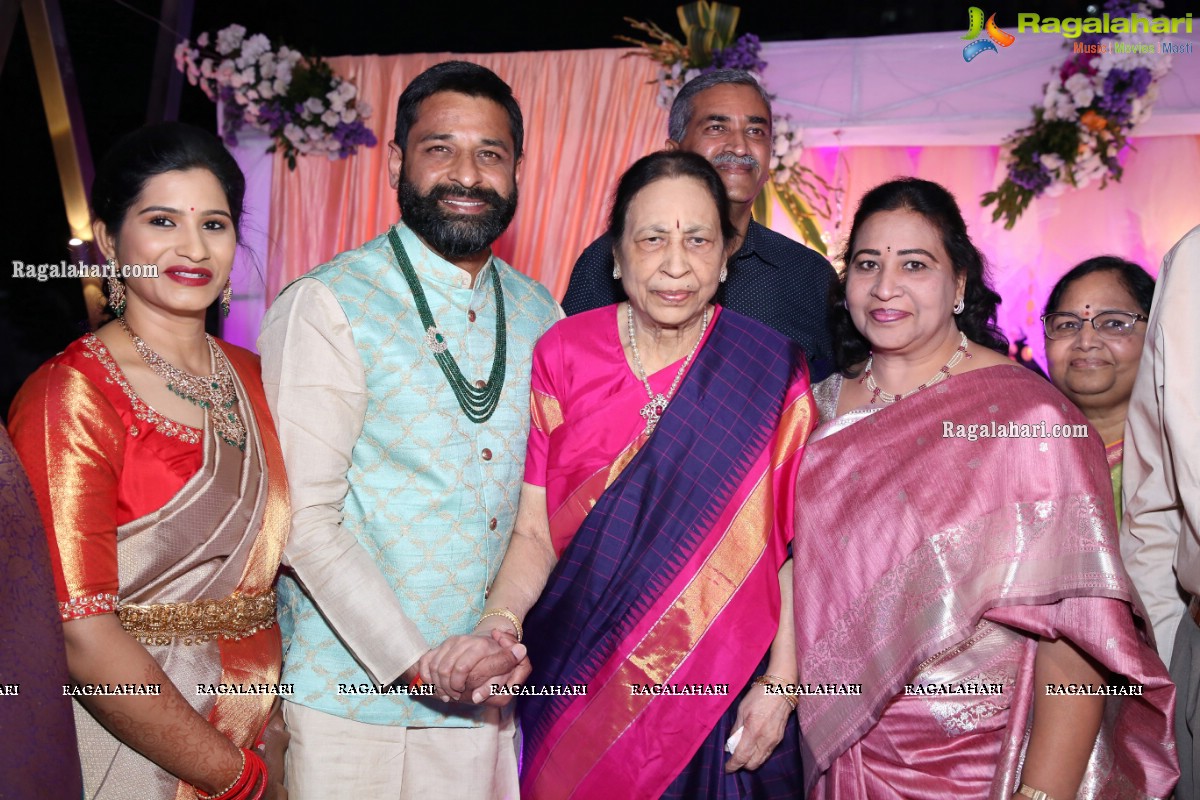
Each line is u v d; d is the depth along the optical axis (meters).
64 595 1.78
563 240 6.31
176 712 1.89
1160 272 2.40
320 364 2.23
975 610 2.09
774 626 2.25
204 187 2.02
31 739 1.37
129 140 2.02
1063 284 2.96
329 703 2.24
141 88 6.34
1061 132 5.71
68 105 5.75
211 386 2.09
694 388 2.30
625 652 2.23
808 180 6.18
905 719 2.18
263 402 2.21
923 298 2.22
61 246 5.80
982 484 2.14
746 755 2.21
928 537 2.16
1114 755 2.16
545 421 2.38
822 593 2.26
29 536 1.39
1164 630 2.47
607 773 2.22
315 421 2.21
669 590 2.24
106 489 1.87
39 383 1.91
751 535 2.27
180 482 1.96
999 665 2.14
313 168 6.52
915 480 2.20
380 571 2.25
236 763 1.97
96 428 1.87
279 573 2.38
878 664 2.17
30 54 5.72
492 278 2.51
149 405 1.97
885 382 2.37
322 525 2.18
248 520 2.06
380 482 2.28
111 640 1.82
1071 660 2.08
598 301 3.22
